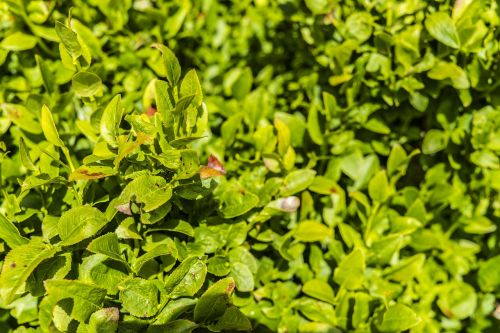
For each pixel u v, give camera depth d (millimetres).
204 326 395
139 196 376
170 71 390
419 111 456
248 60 506
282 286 446
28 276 376
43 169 407
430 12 438
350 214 467
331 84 455
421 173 478
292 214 456
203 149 459
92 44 452
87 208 383
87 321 377
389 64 444
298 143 458
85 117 436
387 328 428
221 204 422
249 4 505
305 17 462
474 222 463
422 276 471
